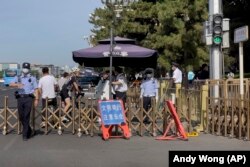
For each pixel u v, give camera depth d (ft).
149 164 34.12
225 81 49.88
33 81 47.01
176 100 53.31
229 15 119.03
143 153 38.68
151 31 129.80
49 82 54.90
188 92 58.13
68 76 65.77
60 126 50.70
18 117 50.16
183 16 105.81
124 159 36.06
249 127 45.57
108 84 61.46
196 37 103.09
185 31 103.91
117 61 67.41
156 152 39.11
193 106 55.93
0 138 47.57
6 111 50.37
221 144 43.32
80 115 49.90
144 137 48.65
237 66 133.28
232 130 47.75
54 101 55.16
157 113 50.24
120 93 59.57
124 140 46.37
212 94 51.75
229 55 120.98
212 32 56.18
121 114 47.60
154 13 125.59
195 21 104.99
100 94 61.36
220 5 57.06
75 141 45.65
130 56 56.54
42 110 51.06
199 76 78.64
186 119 51.93
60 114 50.78
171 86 73.46
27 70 46.98
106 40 59.21
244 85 47.98
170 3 105.09
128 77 143.84
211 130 51.49
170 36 106.22
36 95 47.60
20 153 38.83
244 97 46.24
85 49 57.62
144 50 57.00
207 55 103.91
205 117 52.65
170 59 109.50
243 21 117.70
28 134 47.67
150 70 56.95
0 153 38.78
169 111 49.24
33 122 49.85
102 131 47.29
